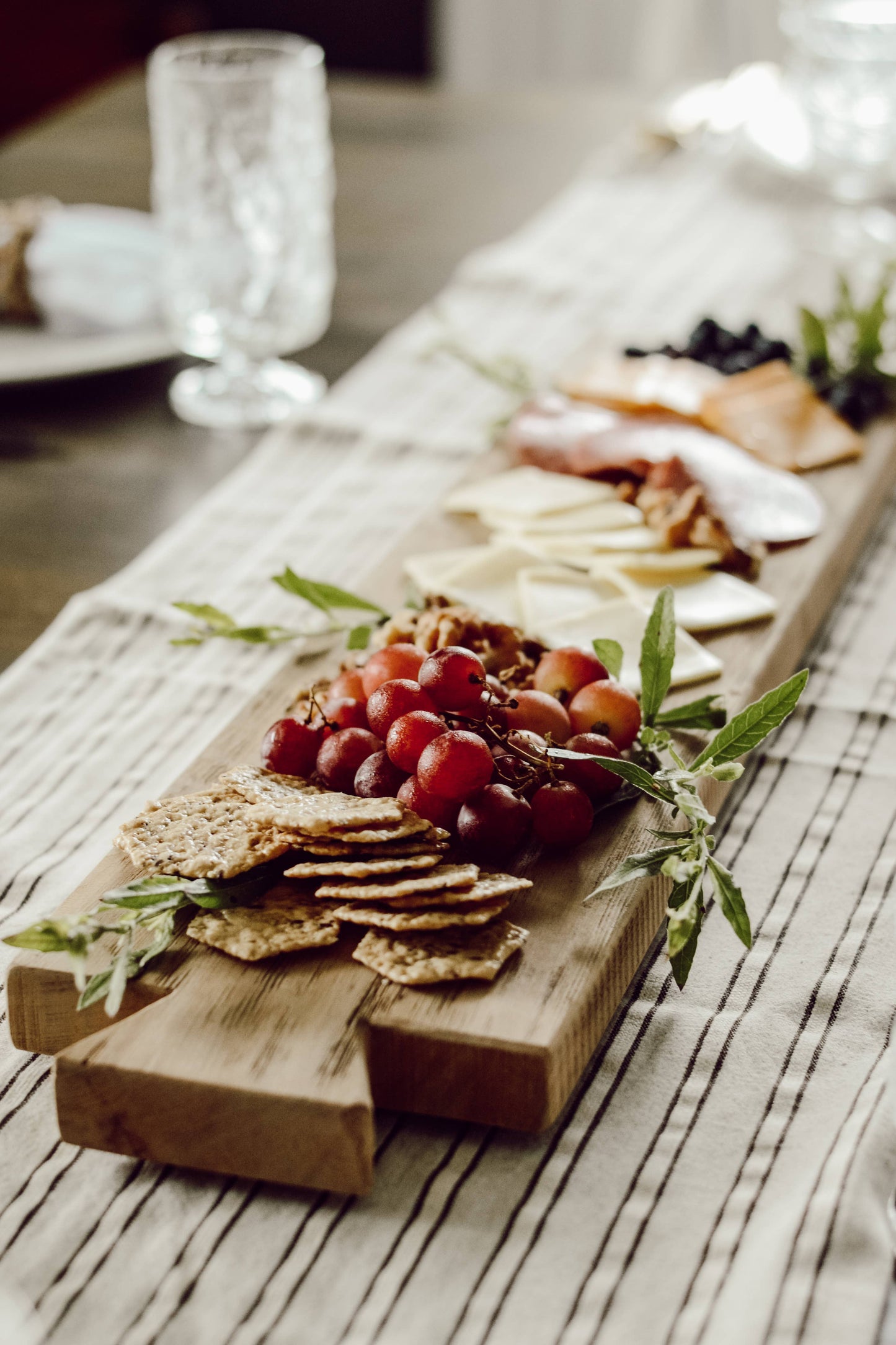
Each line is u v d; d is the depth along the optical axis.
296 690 0.96
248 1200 0.65
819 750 0.99
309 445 1.43
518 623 1.00
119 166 2.05
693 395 1.31
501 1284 0.60
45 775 0.96
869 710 1.03
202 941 0.72
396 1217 0.64
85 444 1.43
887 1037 0.73
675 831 0.78
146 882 0.70
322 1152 0.63
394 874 0.72
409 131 2.29
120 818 0.91
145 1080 0.64
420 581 1.05
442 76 3.53
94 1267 0.62
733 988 0.77
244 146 1.37
